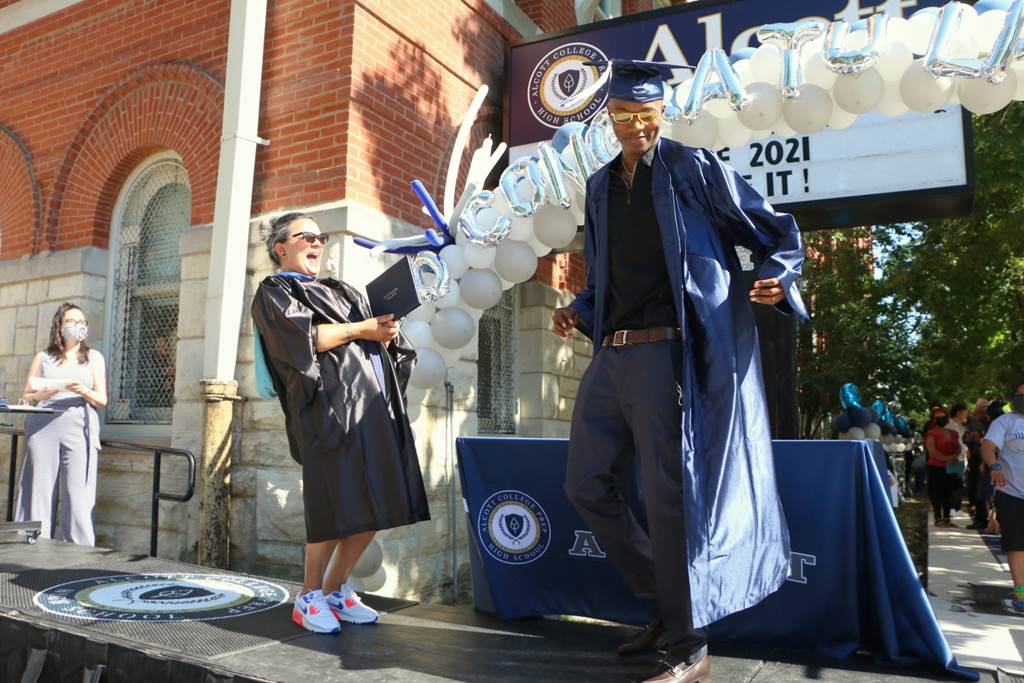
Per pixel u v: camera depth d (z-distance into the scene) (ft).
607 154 11.96
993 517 38.75
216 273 18.70
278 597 11.12
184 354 19.99
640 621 10.31
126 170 23.21
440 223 14.26
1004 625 18.94
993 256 39.55
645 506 8.03
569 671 8.21
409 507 9.86
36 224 24.45
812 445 9.20
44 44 25.05
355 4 19.06
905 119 19.67
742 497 7.50
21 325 24.14
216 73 20.86
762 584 7.50
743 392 7.82
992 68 9.52
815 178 20.42
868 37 10.28
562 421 28.09
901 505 22.13
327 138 18.83
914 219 21.01
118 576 12.09
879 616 8.55
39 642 9.20
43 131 24.68
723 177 7.94
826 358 52.54
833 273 51.26
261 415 18.45
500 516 11.22
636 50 22.89
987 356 50.93
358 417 9.69
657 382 7.84
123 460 20.71
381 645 9.02
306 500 9.66
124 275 23.27
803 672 8.30
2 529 15.11
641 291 8.16
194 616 9.89
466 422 21.99
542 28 27.53
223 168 18.94
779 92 11.01
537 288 27.12
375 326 9.83
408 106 20.76
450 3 22.82
